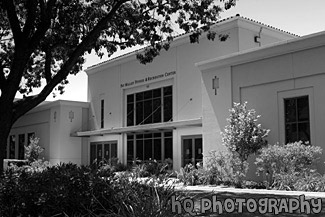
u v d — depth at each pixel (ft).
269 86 61.46
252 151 57.36
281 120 59.62
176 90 89.40
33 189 25.61
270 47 60.54
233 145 58.29
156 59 95.66
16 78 37.37
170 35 51.11
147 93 99.40
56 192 25.17
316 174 51.13
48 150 121.29
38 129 128.98
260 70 62.59
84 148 119.65
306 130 56.65
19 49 38.01
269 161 53.57
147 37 50.21
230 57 66.44
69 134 117.08
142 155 98.07
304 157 51.26
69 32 50.21
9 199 25.79
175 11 47.78
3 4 39.99
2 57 51.67
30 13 38.78
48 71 45.68
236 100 65.57
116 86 109.50
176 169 86.53
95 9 50.93
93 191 25.89
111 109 110.83
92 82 120.37
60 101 116.06
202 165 73.10
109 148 110.11
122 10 50.39
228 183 58.08
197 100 83.87
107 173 28.09
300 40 56.80
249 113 58.65
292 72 58.29
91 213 23.84
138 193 23.49
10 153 144.97
